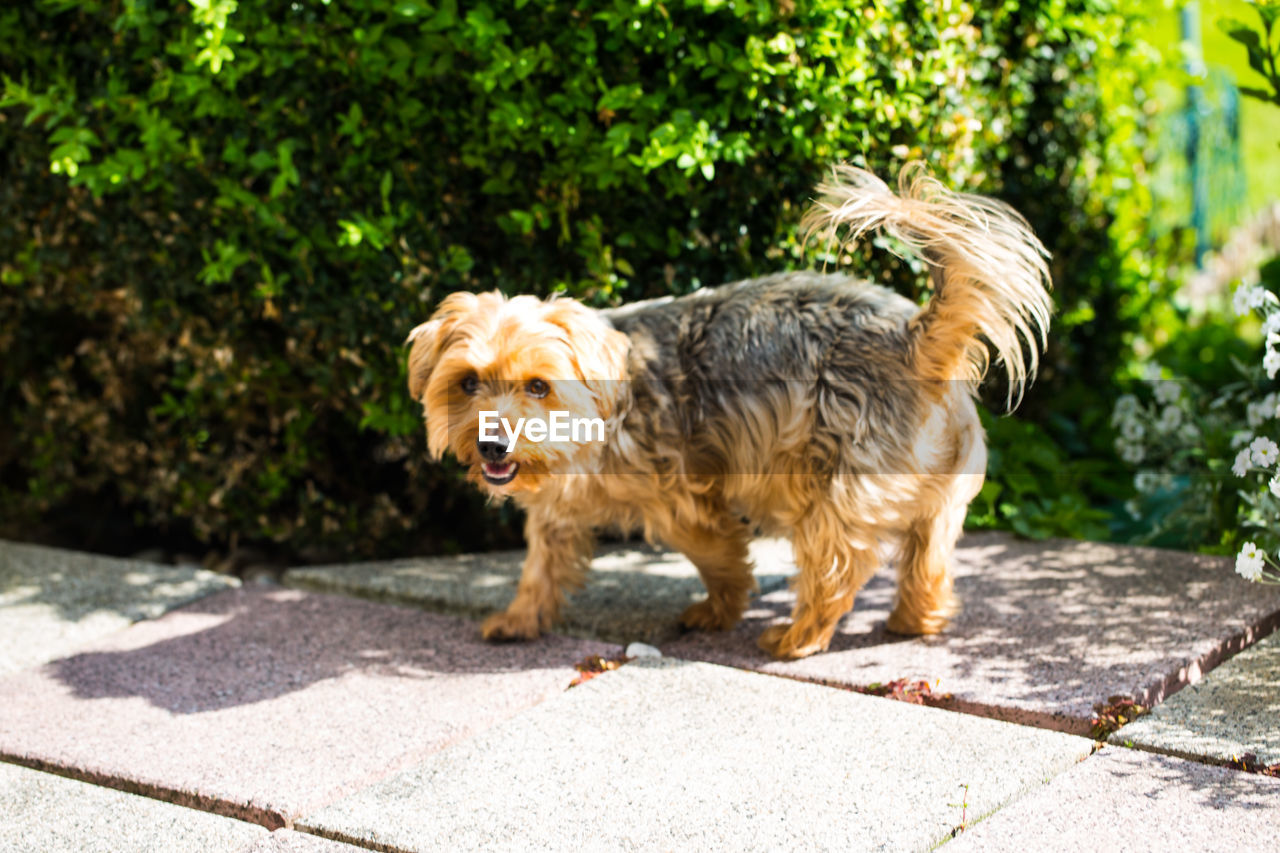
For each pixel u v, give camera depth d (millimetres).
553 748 2926
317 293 4324
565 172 4121
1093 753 2814
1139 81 5664
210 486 4891
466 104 4199
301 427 4793
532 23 3990
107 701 3352
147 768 2920
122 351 5121
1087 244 5480
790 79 3939
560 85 4105
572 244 4293
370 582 4273
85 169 4156
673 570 4363
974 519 4641
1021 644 3439
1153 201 6547
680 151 3801
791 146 4152
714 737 2951
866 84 4078
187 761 2953
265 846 2539
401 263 4199
